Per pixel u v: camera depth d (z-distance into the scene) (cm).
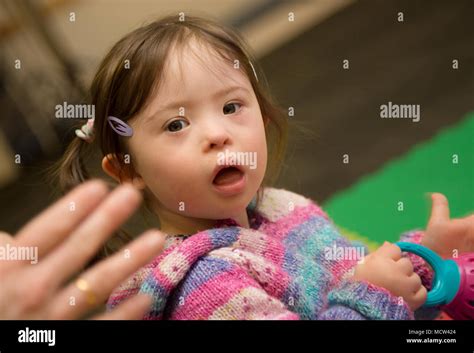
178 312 55
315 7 194
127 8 155
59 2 159
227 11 179
